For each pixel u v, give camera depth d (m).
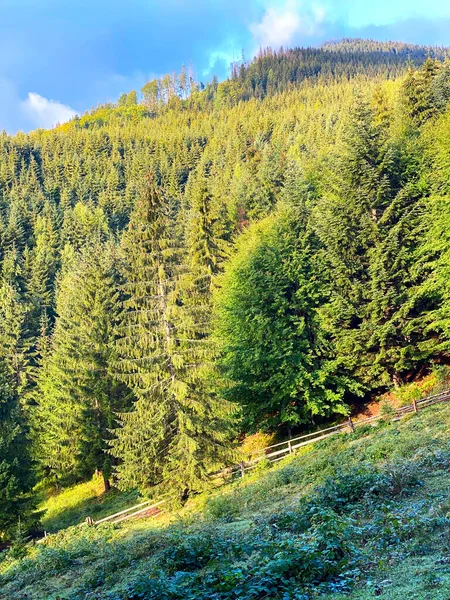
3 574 16.91
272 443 30.62
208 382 23.48
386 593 5.66
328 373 28.28
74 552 16.17
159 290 22.42
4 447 27.80
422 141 31.81
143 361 21.97
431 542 7.15
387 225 27.95
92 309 35.41
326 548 7.23
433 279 25.77
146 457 21.83
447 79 41.56
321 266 29.50
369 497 10.39
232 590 6.41
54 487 40.72
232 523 13.59
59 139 173.88
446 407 20.14
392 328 26.20
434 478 11.08
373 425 22.02
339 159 30.53
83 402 33.53
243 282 31.64
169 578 8.16
